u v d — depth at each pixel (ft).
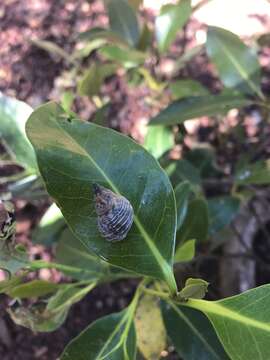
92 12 1.23
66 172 0.39
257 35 0.99
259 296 0.40
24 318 0.49
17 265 0.44
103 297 0.95
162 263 0.41
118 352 0.44
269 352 0.38
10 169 1.02
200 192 0.69
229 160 1.00
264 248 0.94
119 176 0.41
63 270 0.52
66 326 0.93
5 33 1.24
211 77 1.09
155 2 1.17
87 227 0.40
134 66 0.77
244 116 1.00
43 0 1.28
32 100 1.13
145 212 0.41
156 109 1.00
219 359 0.51
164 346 0.55
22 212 1.01
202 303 0.41
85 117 1.02
